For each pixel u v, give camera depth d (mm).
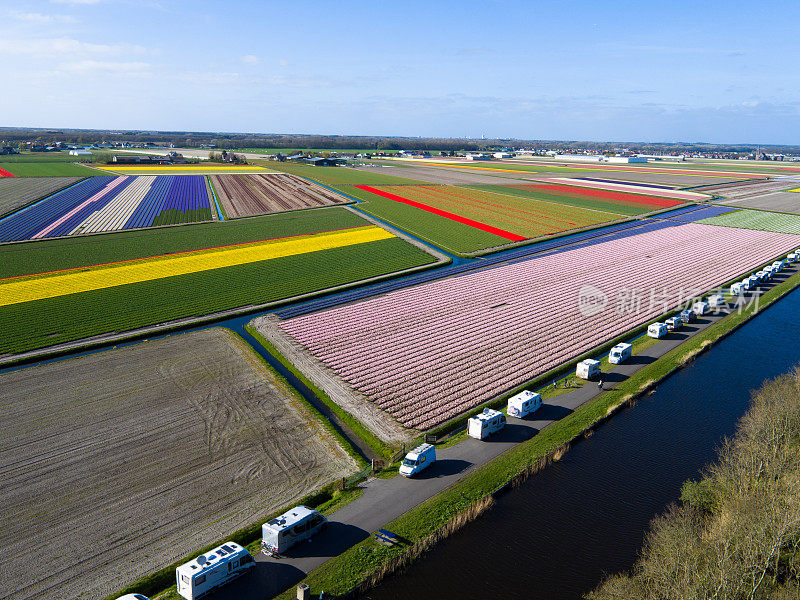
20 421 48438
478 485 41094
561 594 31766
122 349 64062
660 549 32406
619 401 54594
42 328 68625
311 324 73562
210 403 52406
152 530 35969
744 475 37688
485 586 32375
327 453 45125
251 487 40531
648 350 68375
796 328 77812
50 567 32812
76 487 40031
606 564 33969
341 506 38719
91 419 49031
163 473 41844
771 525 30797
